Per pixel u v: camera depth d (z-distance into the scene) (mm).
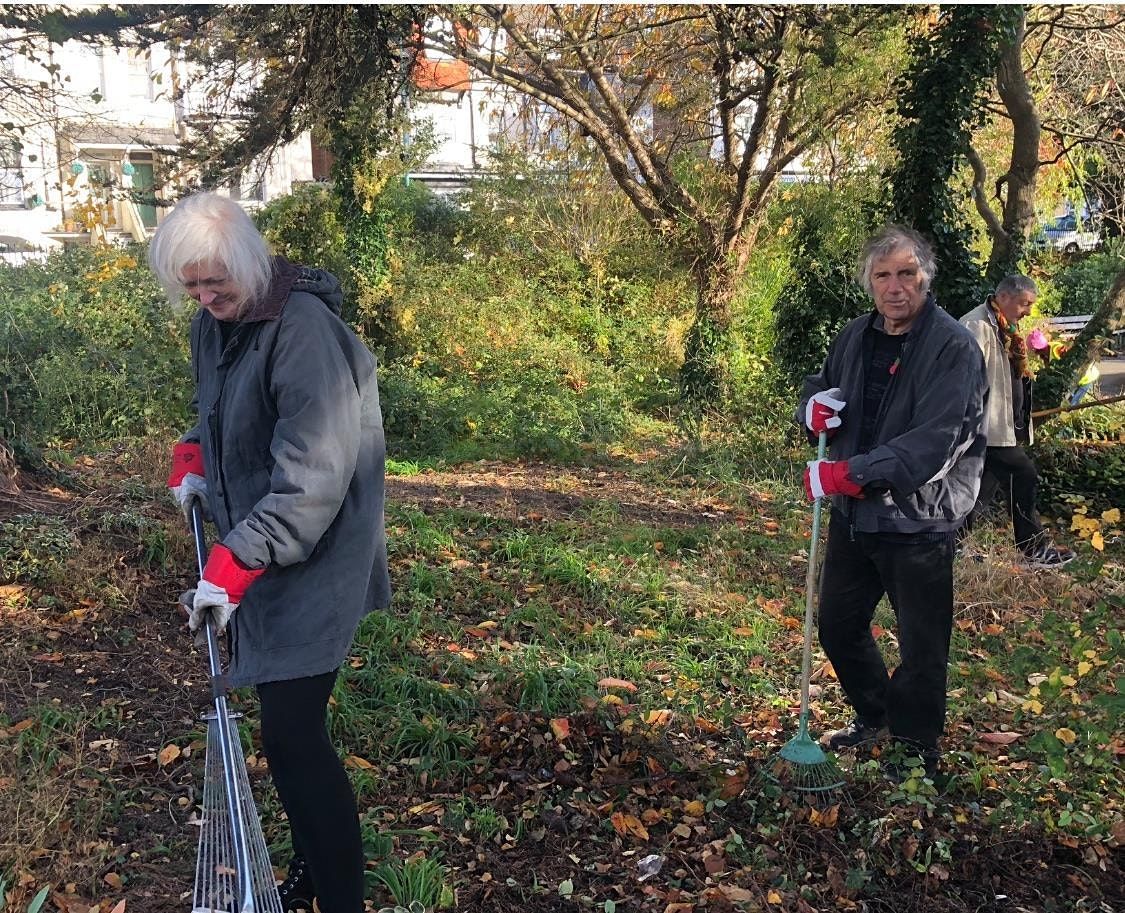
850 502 3625
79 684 4281
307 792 2500
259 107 8992
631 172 13312
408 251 16312
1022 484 6730
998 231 10070
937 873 3133
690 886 3141
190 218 2373
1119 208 13656
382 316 13719
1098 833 3219
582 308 15859
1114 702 3131
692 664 4898
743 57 12047
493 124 20297
